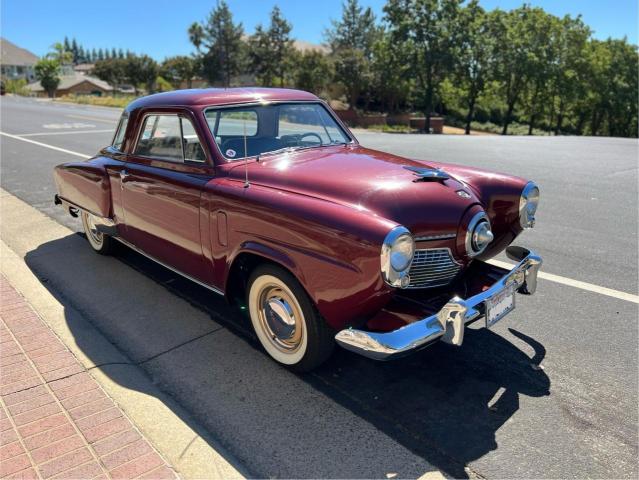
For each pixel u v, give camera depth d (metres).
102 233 5.23
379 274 2.65
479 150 13.70
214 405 3.02
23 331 3.77
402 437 2.75
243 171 3.52
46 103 40.38
